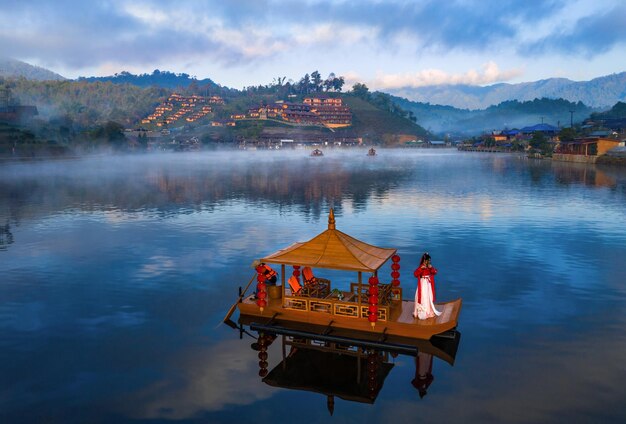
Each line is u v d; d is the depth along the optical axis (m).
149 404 11.79
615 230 32.00
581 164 105.88
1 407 11.61
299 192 55.78
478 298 18.84
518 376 12.84
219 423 11.04
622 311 17.31
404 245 27.80
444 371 13.20
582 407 11.38
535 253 25.77
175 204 45.81
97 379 12.93
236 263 24.12
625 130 141.12
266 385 12.70
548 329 15.80
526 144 179.50
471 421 10.97
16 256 25.80
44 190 58.31
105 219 37.41
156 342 15.13
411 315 15.69
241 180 72.00
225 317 17.05
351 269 15.23
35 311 17.78
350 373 13.33
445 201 46.81
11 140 130.38
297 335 15.32
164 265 23.86
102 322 16.73
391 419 11.12
